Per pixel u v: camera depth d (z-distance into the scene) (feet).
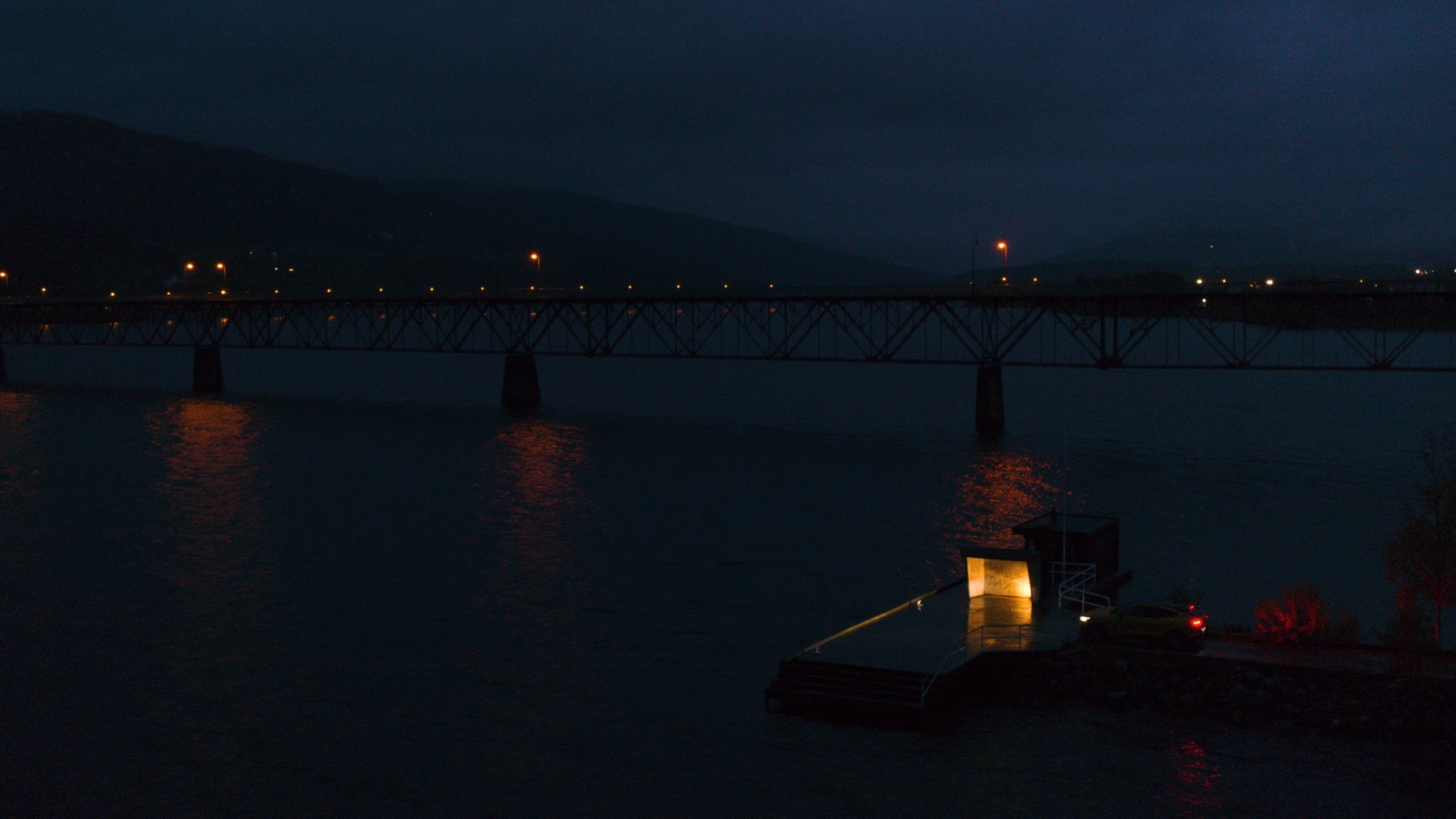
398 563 193.26
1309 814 97.96
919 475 282.97
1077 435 366.02
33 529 220.43
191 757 116.67
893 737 116.67
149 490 263.29
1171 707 117.50
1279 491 256.11
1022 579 148.15
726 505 244.83
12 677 138.21
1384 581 177.06
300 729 123.34
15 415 424.05
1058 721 117.91
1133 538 208.23
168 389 547.49
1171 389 564.30
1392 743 108.88
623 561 194.18
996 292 347.36
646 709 127.24
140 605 168.04
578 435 366.84
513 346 460.14
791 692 122.72
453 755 116.37
